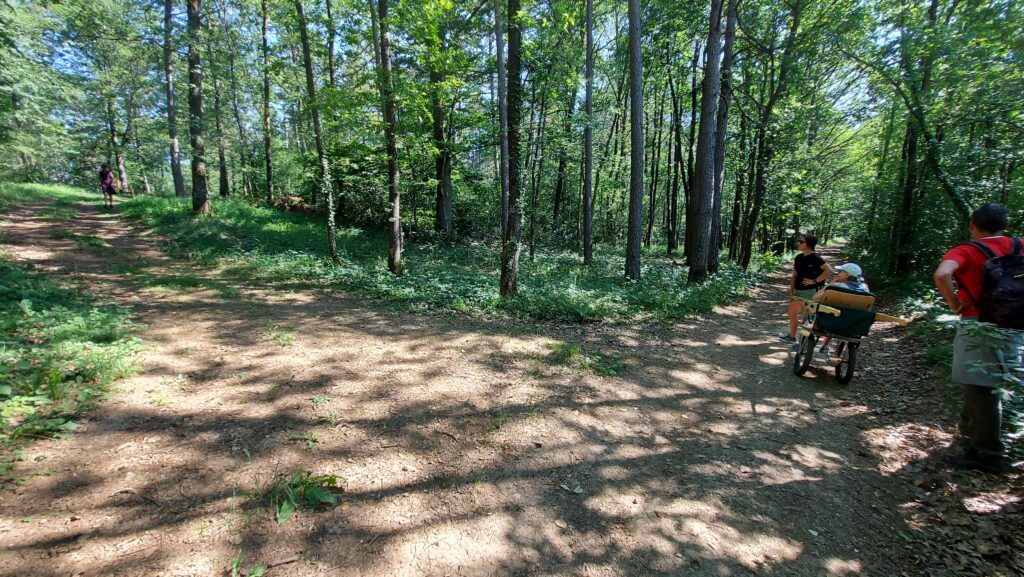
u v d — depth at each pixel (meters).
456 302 8.25
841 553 2.65
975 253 3.25
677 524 2.83
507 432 3.81
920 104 9.45
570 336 6.87
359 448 3.36
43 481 2.62
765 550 2.65
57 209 16.72
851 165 21.45
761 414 4.55
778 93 14.58
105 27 18.77
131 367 4.21
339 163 15.80
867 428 4.28
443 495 2.92
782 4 14.56
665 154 30.86
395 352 5.54
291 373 4.62
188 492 2.68
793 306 7.20
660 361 6.01
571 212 27.73
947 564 2.54
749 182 17.03
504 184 8.75
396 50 10.77
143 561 2.15
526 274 12.86
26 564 2.04
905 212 11.71
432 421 3.88
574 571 2.40
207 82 24.14
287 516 2.54
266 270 10.43
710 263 15.32
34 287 6.16
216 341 5.38
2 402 3.10
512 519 2.76
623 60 21.08
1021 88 8.07
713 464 3.56
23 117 15.81
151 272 9.09
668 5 15.81
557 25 11.40
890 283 11.95
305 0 11.48
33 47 15.21
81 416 3.34
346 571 2.24
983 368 3.05
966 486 3.19
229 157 28.33
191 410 3.65
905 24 9.71
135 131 30.05
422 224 19.75
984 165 8.68
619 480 3.27
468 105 15.34
